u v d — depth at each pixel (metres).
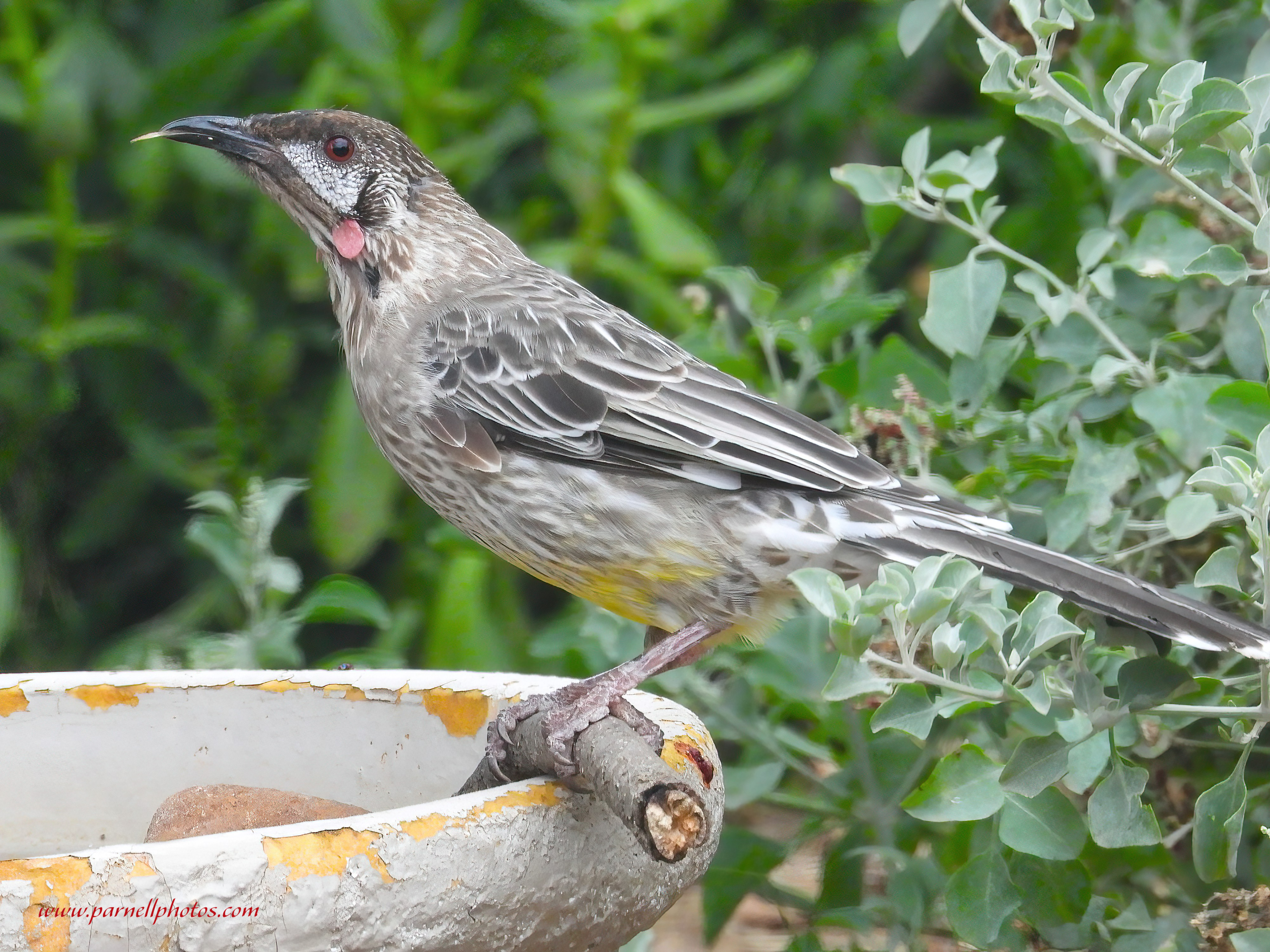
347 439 9.00
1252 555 6.09
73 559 10.84
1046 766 5.75
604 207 9.62
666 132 11.30
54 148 9.39
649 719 4.77
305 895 3.58
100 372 10.37
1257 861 6.43
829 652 7.33
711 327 8.50
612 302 10.82
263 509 8.00
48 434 10.55
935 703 5.82
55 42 9.89
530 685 5.16
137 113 9.69
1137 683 5.71
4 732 5.16
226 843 3.54
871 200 7.16
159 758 5.29
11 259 9.98
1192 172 6.34
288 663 7.87
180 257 10.05
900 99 11.70
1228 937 5.73
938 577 5.33
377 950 3.71
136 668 9.20
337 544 8.98
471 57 9.88
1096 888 7.00
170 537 10.96
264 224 9.77
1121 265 6.86
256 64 10.54
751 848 7.36
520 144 11.15
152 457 10.08
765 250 11.03
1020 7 6.16
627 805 4.00
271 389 10.02
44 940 3.31
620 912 4.37
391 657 8.56
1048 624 5.39
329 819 4.07
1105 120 7.16
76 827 5.19
